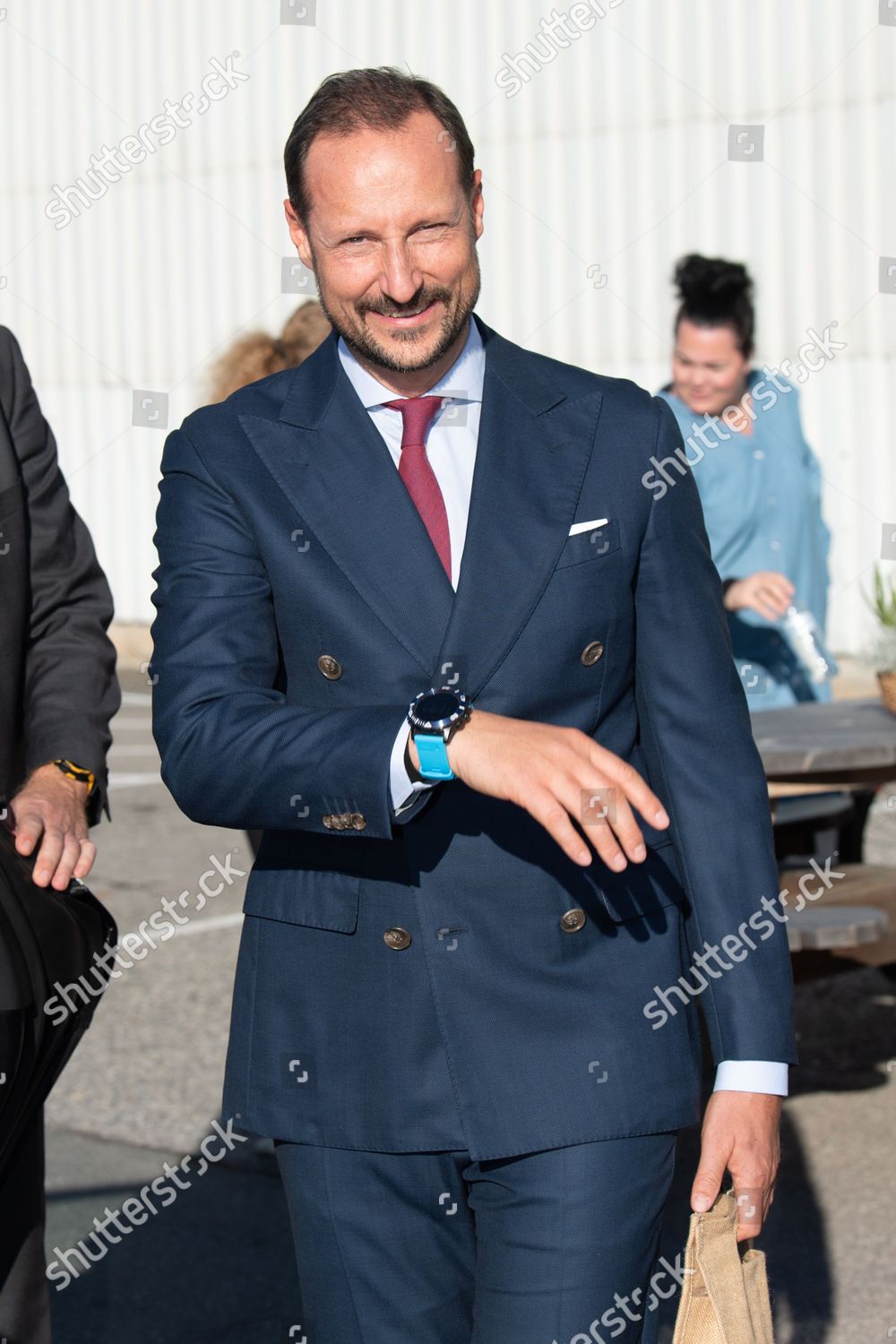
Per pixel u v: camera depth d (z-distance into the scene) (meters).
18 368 2.88
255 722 2.08
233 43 17.88
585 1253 2.13
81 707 2.84
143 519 19.02
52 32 18.89
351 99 2.14
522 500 2.21
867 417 15.12
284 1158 2.27
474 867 2.19
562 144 16.25
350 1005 2.21
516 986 2.18
